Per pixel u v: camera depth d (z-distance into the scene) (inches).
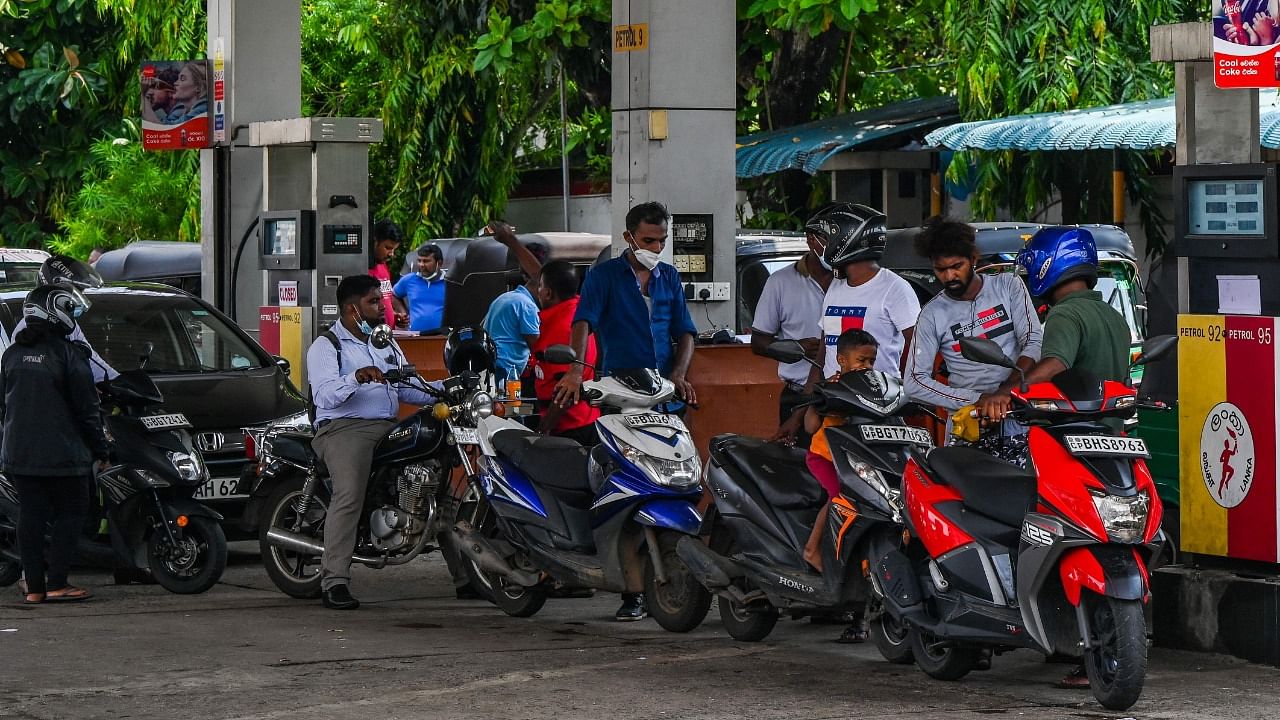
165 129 773.9
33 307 501.4
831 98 1113.4
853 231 441.7
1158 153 840.9
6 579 549.0
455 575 516.1
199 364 628.4
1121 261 699.4
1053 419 349.7
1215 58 407.2
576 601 511.2
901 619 375.6
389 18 1082.7
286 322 703.1
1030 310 404.5
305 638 437.1
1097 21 863.7
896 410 394.6
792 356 402.3
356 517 490.6
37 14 1343.5
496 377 511.5
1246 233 410.0
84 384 502.6
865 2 863.7
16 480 502.6
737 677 382.9
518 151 1288.1
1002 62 884.6
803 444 466.9
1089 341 381.1
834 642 435.2
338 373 490.9
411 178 1075.3
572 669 391.2
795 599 407.2
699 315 612.7
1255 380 408.5
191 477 527.8
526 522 458.6
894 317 442.3
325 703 350.0
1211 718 338.6
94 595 529.7
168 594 531.2
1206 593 413.1
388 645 425.7
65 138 1405.0
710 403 581.3
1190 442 423.2
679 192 604.7
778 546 414.6
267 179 723.4
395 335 656.4
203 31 1170.6
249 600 517.0
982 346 352.5
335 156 693.3
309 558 523.8
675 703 351.9
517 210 1201.4
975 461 364.8
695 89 604.4
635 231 481.7
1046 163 893.8
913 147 949.8
